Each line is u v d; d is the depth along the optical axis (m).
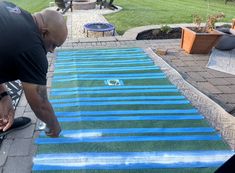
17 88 4.01
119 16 9.70
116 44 6.29
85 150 2.77
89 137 2.97
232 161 1.61
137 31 7.13
